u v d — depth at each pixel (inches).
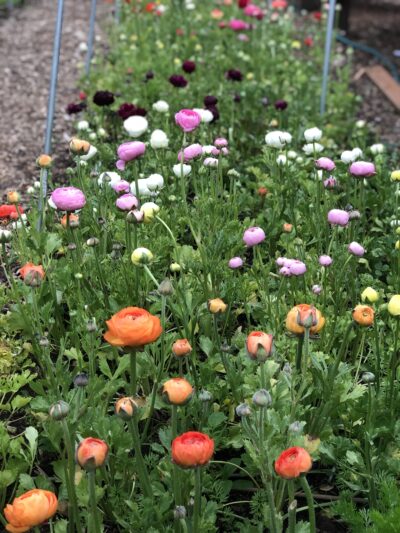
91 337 46.9
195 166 74.5
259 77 123.6
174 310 53.9
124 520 42.2
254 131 99.0
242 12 154.0
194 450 32.7
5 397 54.3
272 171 75.9
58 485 46.8
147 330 37.1
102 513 43.8
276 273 65.5
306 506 42.5
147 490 39.7
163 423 51.0
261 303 59.2
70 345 56.7
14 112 117.9
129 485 43.9
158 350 52.1
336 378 47.5
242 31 141.9
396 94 131.2
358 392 45.5
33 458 45.1
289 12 171.5
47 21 179.0
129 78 117.2
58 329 57.6
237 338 54.4
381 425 46.3
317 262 62.6
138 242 60.9
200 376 50.6
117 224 63.6
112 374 54.1
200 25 146.4
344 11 175.6
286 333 52.7
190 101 102.0
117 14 153.0
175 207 69.7
